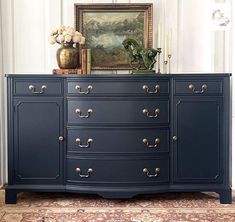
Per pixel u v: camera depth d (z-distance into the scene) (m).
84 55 3.46
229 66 3.67
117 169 3.19
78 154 3.20
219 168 3.25
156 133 3.21
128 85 3.16
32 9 3.69
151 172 3.21
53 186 3.23
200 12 3.69
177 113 3.22
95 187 3.20
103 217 2.90
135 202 3.28
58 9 3.68
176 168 3.24
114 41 3.67
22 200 3.33
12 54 3.70
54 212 3.01
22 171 3.22
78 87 3.17
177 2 3.69
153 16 3.69
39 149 3.22
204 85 3.21
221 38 3.68
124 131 3.18
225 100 3.23
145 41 3.65
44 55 3.72
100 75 3.14
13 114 3.21
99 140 3.19
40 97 3.20
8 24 3.69
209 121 3.24
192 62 3.71
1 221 2.81
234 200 3.34
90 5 3.63
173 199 3.37
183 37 3.71
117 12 3.66
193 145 3.24
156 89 3.18
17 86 3.19
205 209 3.09
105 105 3.17
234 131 3.60
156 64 3.70
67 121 3.21
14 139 3.22
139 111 3.18
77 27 3.65
